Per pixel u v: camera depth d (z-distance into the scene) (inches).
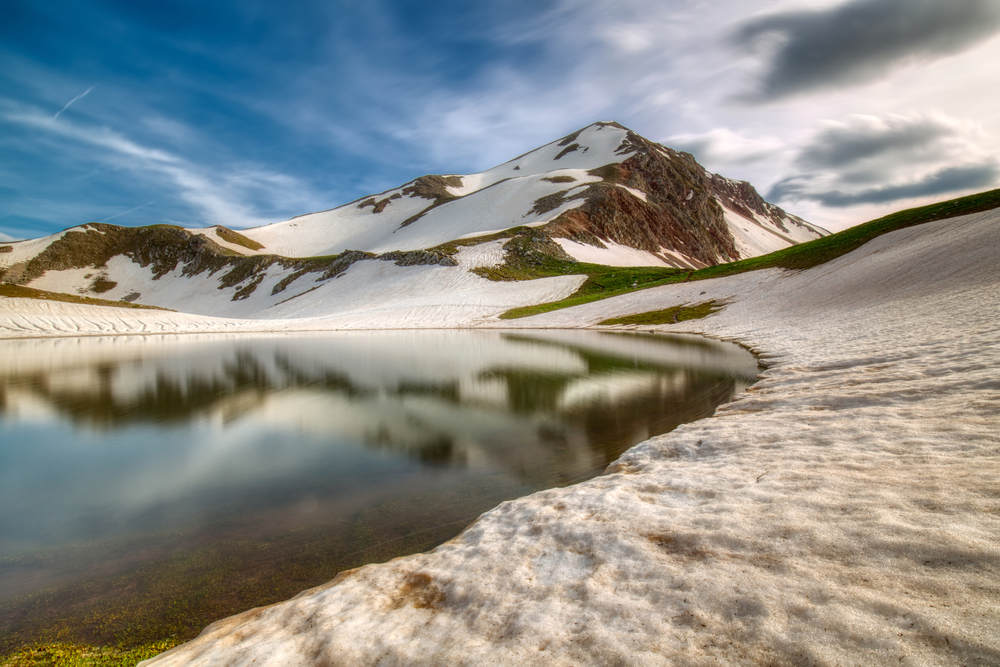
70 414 505.0
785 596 109.5
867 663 85.4
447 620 135.6
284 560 219.6
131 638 168.6
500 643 117.8
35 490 309.0
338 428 438.6
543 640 115.0
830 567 116.6
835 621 97.3
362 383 655.1
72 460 365.1
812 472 186.9
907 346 453.7
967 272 789.2
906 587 102.6
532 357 900.6
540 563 157.5
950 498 136.0
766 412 326.0
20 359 941.2
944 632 86.7
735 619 106.6
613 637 110.0
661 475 225.1
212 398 573.6
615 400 509.7
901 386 303.3
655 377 629.3
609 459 326.0
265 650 135.3
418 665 115.3
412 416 474.3
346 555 221.1
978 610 90.0
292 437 414.9
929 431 208.8
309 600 165.2
